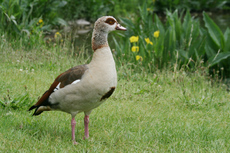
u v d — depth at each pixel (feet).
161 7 75.05
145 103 27.71
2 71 31.07
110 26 18.47
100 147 19.19
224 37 38.32
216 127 23.49
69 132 21.24
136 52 37.88
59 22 51.26
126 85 31.32
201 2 76.54
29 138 19.43
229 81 37.63
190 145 20.16
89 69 18.16
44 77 31.35
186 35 40.11
